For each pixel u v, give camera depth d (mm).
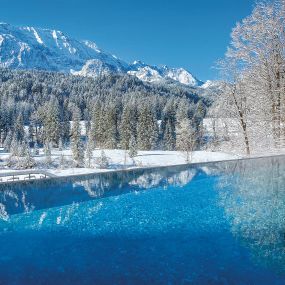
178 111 72938
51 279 3826
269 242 5023
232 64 19578
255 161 13188
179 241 5141
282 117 17266
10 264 4289
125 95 111750
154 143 59531
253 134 18391
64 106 99438
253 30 17531
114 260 4387
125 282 3729
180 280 3781
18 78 139000
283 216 6418
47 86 131125
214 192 8539
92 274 3957
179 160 42281
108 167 41406
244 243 4988
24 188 9094
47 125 66688
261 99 17844
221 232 5547
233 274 3904
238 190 8648
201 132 45281
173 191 8766
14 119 79438
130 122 59000
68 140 73125
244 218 6332
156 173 11211
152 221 6281
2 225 6098
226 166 12320
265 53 17469
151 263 4285
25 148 46562
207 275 3879
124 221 6262
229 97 19688
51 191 8805
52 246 4980
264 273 3943
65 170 39000
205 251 4680
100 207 7328
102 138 61312
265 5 17312
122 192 8711
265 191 8445
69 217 6578
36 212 6898
